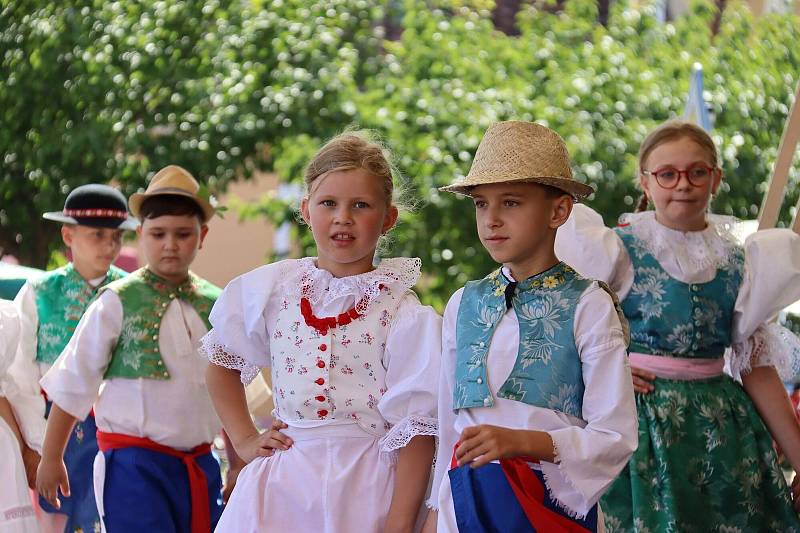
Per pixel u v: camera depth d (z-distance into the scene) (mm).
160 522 7484
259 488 6145
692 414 7156
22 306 8969
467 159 17266
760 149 18656
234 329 6473
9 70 17734
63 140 17453
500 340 5633
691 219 7289
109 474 7578
